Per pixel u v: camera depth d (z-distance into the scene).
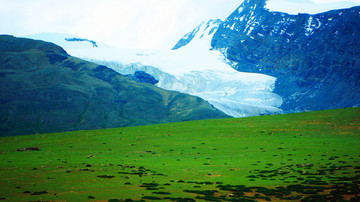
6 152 69.62
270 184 41.94
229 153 63.84
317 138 73.69
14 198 33.28
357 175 43.94
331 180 42.56
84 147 74.75
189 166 53.19
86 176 44.81
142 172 48.53
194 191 37.88
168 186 40.31
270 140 74.50
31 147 73.50
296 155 59.38
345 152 59.38
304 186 40.22
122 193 36.19
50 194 35.12
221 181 43.56
